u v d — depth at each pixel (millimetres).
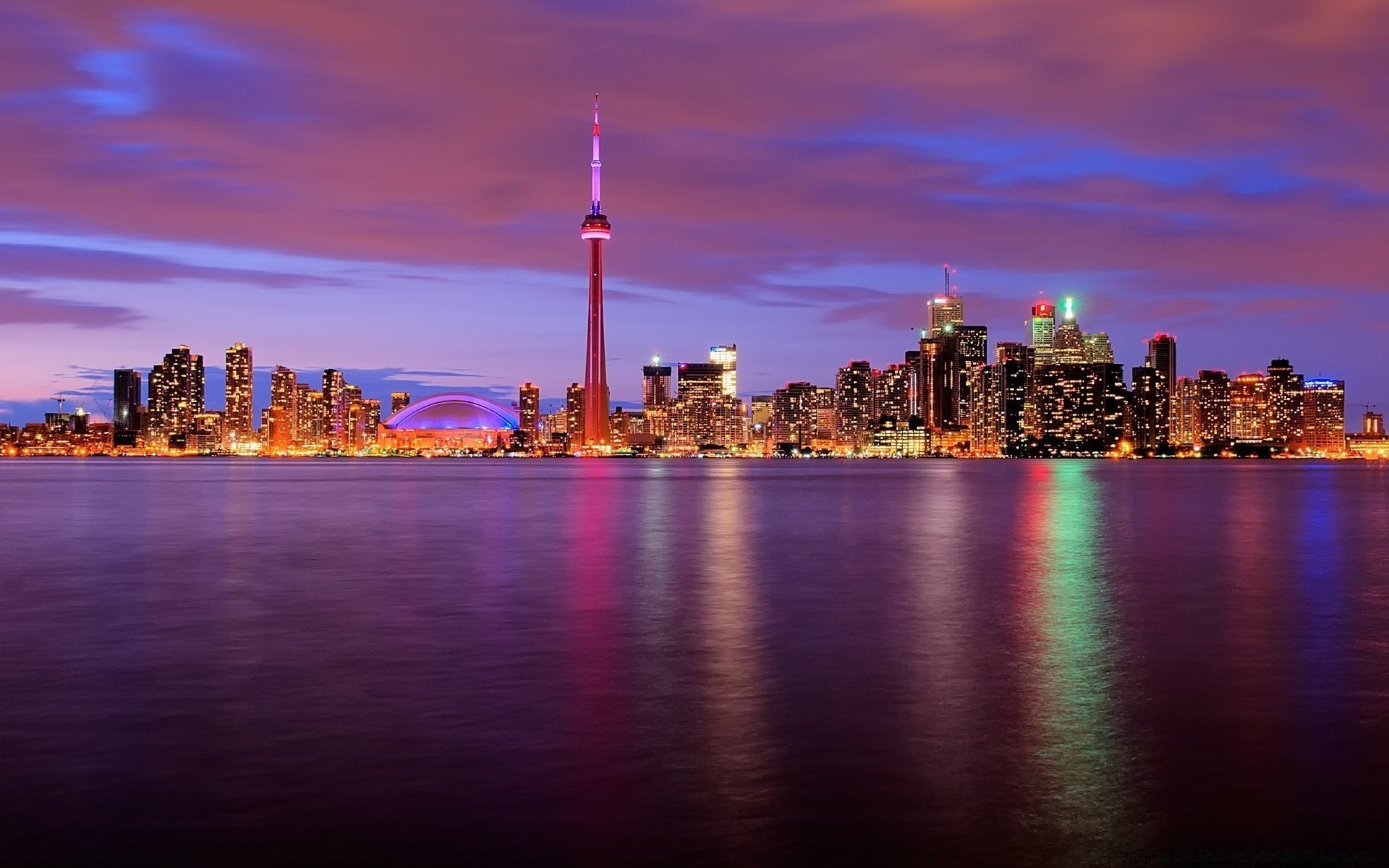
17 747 18047
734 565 49688
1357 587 41125
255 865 13125
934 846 13711
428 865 13125
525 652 26906
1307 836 14109
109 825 14414
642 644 28188
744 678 23641
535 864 13172
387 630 30594
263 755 17562
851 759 17359
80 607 35531
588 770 16703
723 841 13852
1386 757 17531
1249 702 21406
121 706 21047
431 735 18797
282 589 40438
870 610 34875
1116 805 15195
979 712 20516
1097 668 24844
